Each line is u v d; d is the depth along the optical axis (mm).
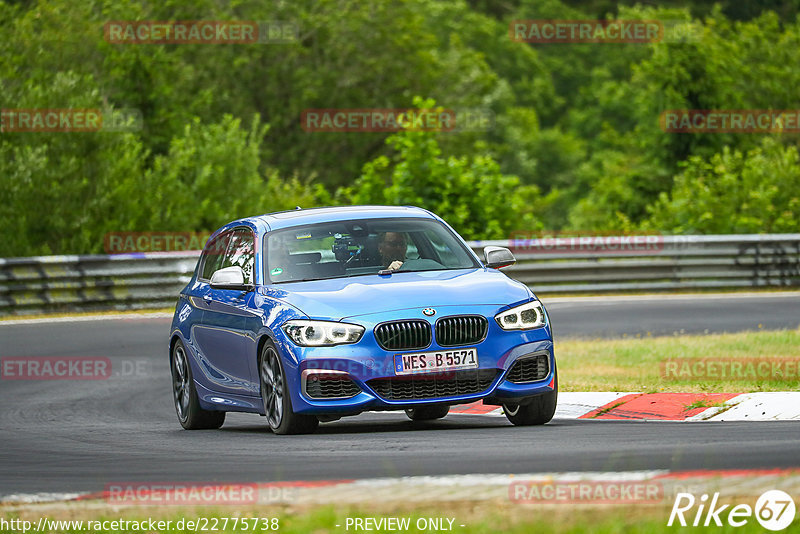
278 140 169500
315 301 26438
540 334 26438
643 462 19906
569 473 18922
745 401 28469
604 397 30969
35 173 85125
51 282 68500
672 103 141750
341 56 173125
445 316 25703
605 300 71375
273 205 104625
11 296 66938
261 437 26844
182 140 102750
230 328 29000
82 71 126062
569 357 41719
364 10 177125
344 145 170000
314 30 171625
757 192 99875
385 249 28625
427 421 30625
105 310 70312
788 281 79250
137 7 131250
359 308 25891
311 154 168000
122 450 26281
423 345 25531
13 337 57156
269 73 168375
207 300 30906
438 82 180125
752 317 58969
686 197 101312
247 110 167125
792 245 79312
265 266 28734
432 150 92250
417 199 91062
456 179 91938
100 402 38875
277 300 27203
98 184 88375
